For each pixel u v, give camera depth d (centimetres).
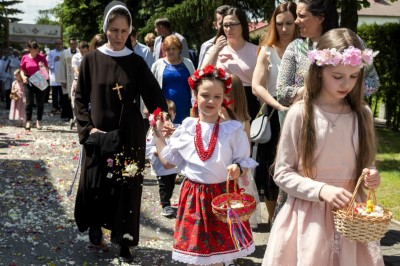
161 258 478
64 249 493
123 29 456
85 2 2864
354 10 1100
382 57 1329
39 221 571
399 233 538
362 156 299
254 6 1719
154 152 433
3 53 2292
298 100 308
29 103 1263
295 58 432
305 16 418
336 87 284
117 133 449
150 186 745
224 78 375
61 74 1447
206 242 374
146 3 2133
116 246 507
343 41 288
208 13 1702
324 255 286
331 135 293
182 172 391
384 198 651
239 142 380
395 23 1327
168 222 586
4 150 989
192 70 696
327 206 293
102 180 459
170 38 682
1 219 574
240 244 367
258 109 575
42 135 1187
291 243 296
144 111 690
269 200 539
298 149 299
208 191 377
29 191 699
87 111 467
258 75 521
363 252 292
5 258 466
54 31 3069
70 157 940
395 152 995
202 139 380
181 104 685
